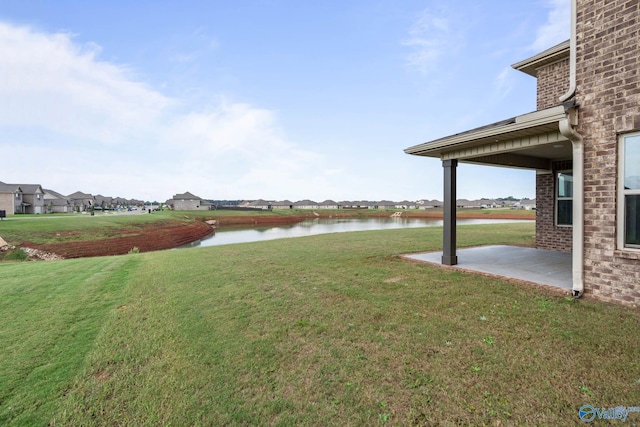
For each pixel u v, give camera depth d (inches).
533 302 183.3
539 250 387.2
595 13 181.0
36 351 137.5
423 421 87.4
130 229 1135.6
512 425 84.7
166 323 166.7
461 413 90.0
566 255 345.4
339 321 161.5
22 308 198.4
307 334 146.9
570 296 192.1
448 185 295.4
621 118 170.1
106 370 120.1
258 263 333.7
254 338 144.2
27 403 100.6
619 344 127.8
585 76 185.8
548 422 85.3
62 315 184.1
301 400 98.3
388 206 4936.0
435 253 370.6
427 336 140.3
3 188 2076.8
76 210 3095.5
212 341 142.4
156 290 235.1
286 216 2829.7
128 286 251.6
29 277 296.7
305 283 241.8
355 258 347.6
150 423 90.0
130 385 109.6
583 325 147.4
